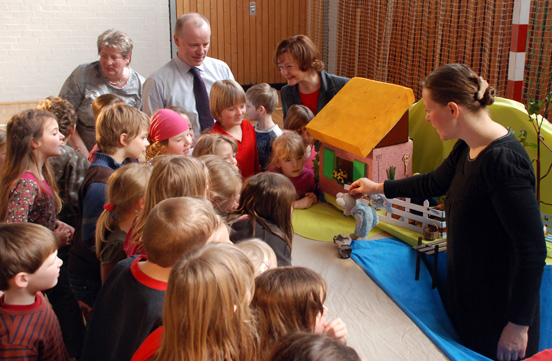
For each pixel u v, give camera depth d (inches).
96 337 59.6
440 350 71.6
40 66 315.9
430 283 89.0
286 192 75.4
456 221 76.3
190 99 133.1
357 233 95.7
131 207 74.4
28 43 310.2
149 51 329.4
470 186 73.4
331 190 113.0
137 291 55.7
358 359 34.9
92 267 84.0
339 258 92.2
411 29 229.6
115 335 57.4
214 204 77.4
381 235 99.3
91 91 133.9
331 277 87.0
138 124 89.3
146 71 332.8
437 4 208.5
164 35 330.0
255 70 366.3
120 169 75.8
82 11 312.5
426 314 82.3
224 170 79.8
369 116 102.6
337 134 105.9
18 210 82.0
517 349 71.2
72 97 133.8
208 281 42.4
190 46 127.3
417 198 100.3
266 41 362.0
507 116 104.0
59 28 311.9
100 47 129.7
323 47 319.9
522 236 68.4
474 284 76.3
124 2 317.1
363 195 106.0
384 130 99.9
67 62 319.3
